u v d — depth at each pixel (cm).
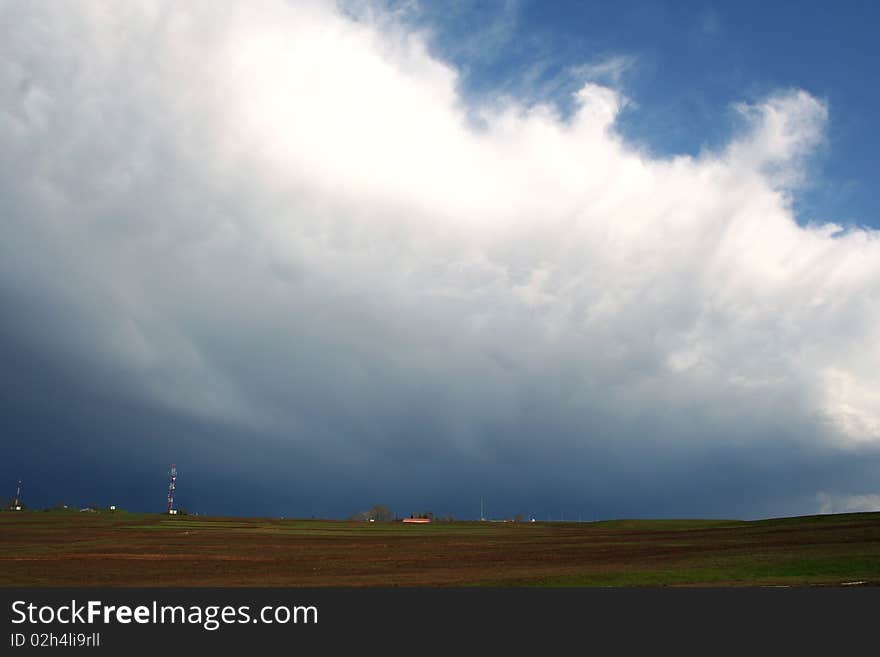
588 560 6147
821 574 4450
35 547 8481
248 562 6475
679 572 4703
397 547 8600
